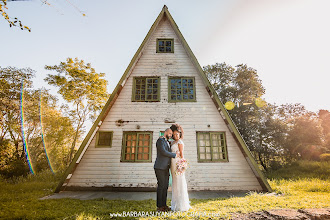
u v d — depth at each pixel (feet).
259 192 21.29
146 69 28.96
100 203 14.84
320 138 67.87
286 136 66.54
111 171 23.13
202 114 26.30
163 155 11.97
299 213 10.96
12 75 56.08
